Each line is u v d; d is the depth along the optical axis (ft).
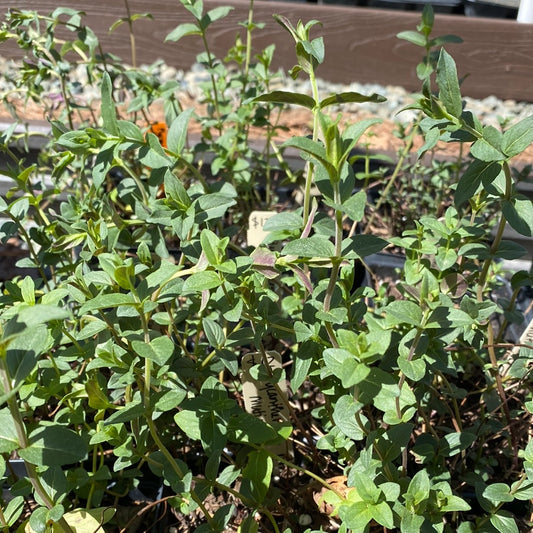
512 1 17.87
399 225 10.09
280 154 9.41
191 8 7.04
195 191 5.59
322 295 4.72
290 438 5.73
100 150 4.81
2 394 3.30
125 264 3.84
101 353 4.25
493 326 8.28
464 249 5.11
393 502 4.25
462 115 4.39
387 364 4.80
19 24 7.43
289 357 7.15
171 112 7.88
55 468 4.15
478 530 4.58
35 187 7.08
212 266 4.08
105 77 4.60
